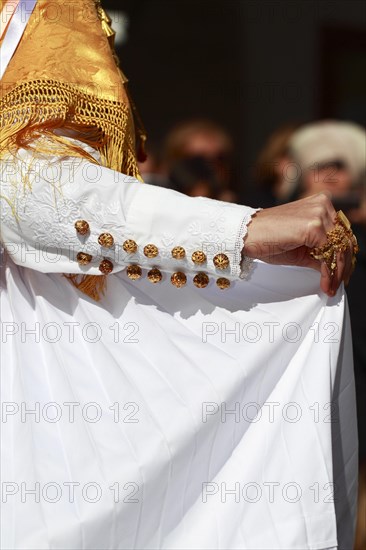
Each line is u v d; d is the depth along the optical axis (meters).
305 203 2.08
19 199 2.01
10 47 2.15
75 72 2.12
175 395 2.03
